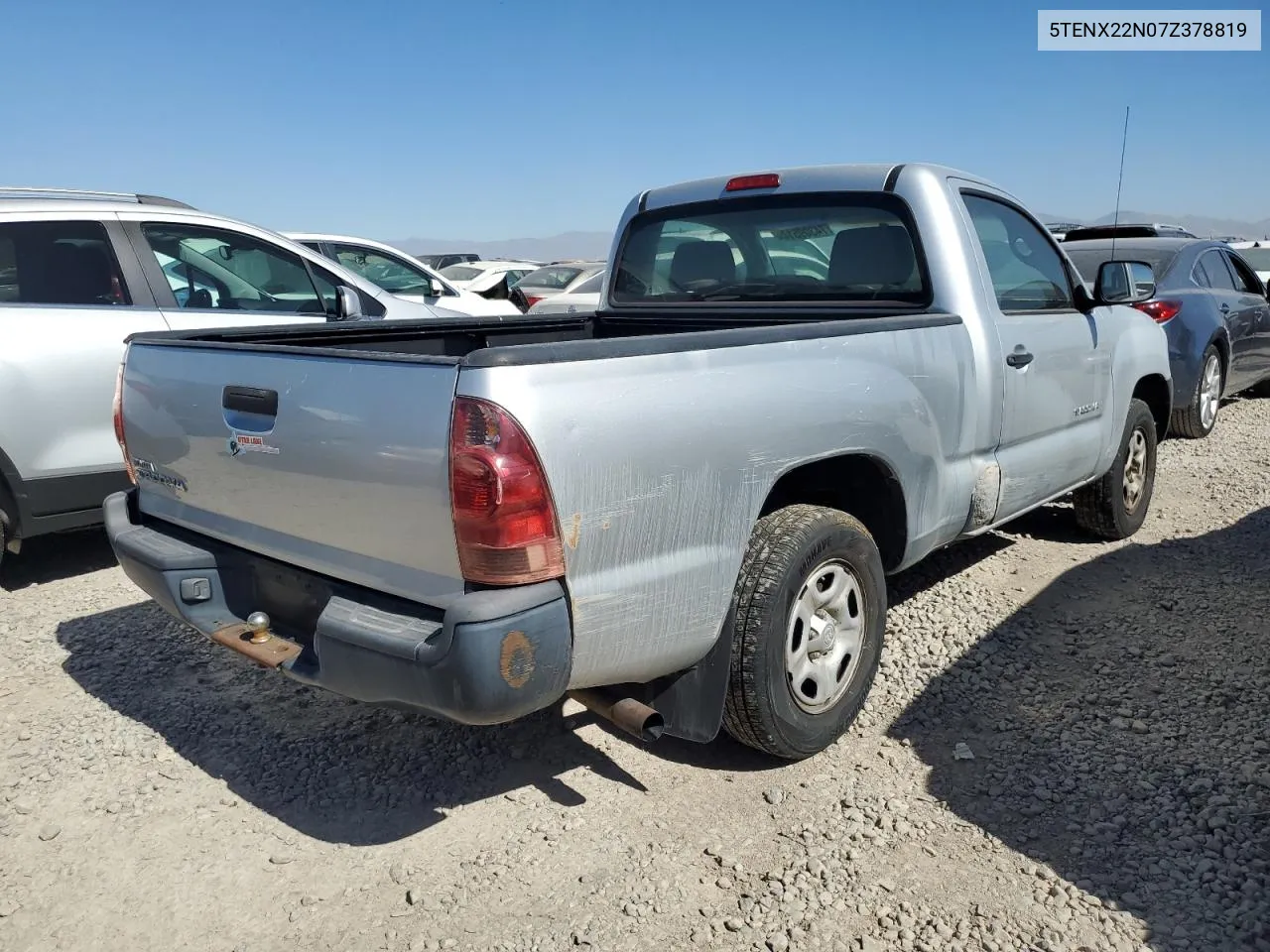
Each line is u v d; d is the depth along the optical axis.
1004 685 3.77
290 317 5.95
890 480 3.48
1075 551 5.29
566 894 2.67
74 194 5.57
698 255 4.70
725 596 2.88
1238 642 4.07
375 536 2.58
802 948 2.46
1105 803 3.01
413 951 2.47
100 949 2.50
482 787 3.19
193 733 3.55
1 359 4.71
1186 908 2.55
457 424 2.34
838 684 3.34
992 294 4.04
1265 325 9.19
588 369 2.50
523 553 2.37
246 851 2.88
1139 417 5.38
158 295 5.36
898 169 4.03
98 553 5.58
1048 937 2.47
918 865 2.76
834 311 4.13
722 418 2.78
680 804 3.07
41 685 3.92
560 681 2.50
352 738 3.51
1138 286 4.77
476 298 9.53
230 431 2.94
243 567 3.13
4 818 3.04
